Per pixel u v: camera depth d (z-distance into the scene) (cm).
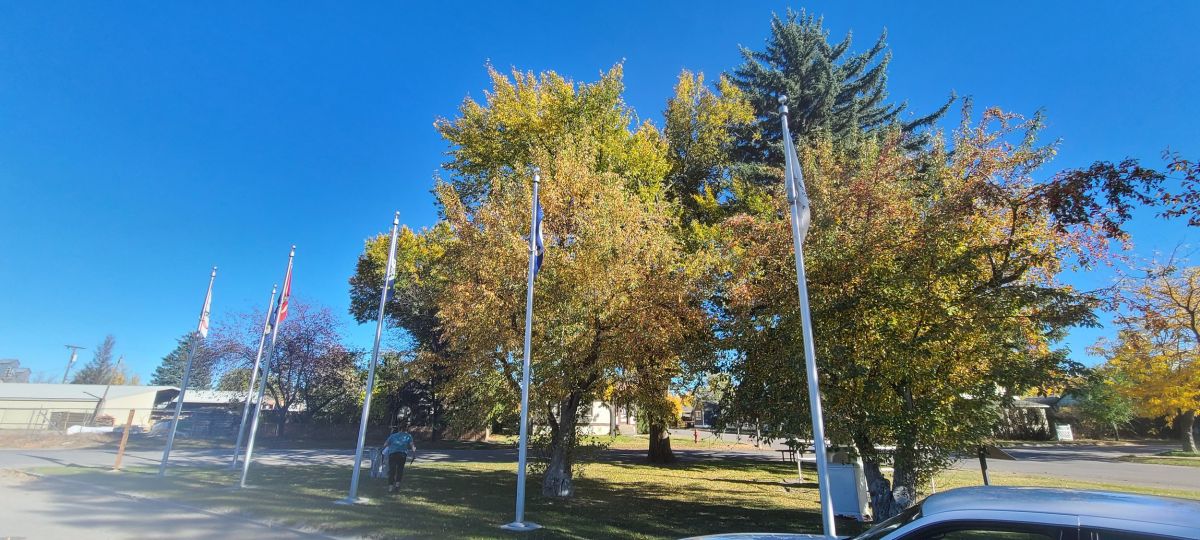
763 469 2264
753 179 2248
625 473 1981
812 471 2200
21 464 1980
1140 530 300
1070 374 925
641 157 2031
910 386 939
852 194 1094
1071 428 5216
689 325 1252
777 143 2352
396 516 1009
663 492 1503
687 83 2434
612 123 2109
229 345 3500
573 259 1299
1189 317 1908
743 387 1060
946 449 929
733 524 1046
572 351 1246
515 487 1521
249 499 1170
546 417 1482
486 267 1288
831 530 666
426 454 2820
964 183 1041
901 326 938
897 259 978
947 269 935
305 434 3812
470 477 1744
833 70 2483
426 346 1841
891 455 982
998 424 970
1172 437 4856
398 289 3244
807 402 920
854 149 2142
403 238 3159
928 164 1483
